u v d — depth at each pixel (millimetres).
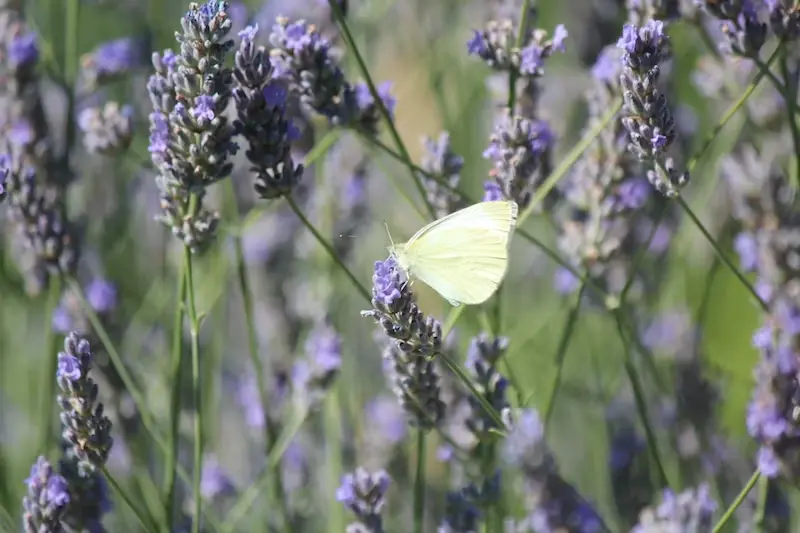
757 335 721
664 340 802
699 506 702
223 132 685
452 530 723
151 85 684
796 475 690
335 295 813
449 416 729
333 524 777
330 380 757
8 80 759
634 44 688
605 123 711
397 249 707
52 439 774
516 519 760
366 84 726
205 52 679
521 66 714
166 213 691
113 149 750
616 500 774
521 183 714
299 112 760
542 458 711
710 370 808
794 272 739
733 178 750
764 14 715
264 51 693
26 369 810
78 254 761
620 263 772
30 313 814
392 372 694
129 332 823
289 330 800
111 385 762
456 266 705
